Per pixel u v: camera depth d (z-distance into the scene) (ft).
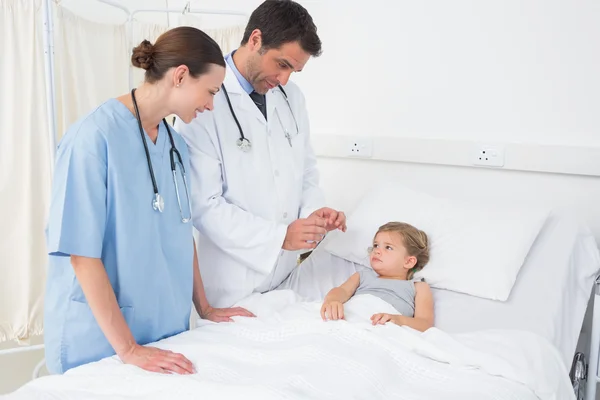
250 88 5.35
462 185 7.00
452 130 7.00
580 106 6.28
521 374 3.82
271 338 4.37
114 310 4.07
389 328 4.32
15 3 6.10
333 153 7.66
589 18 6.11
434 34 6.93
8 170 6.32
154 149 4.45
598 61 6.12
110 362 4.05
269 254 5.15
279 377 3.65
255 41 4.94
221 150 5.19
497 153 6.64
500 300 5.16
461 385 3.68
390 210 6.28
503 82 6.64
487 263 5.41
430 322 4.97
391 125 7.38
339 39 7.52
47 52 5.74
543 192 6.56
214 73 4.23
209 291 5.43
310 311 4.86
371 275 5.63
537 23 6.37
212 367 3.90
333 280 5.95
